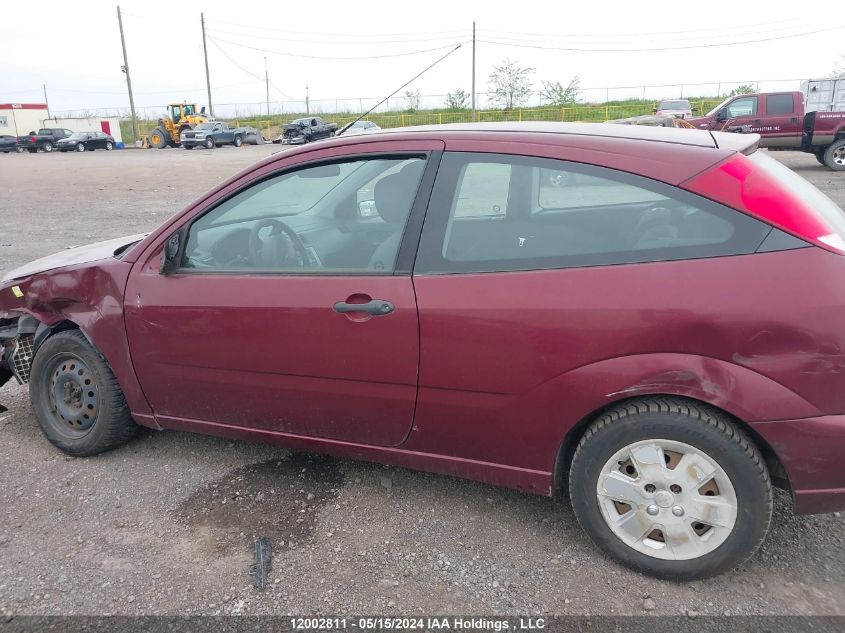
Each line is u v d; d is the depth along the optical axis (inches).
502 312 99.0
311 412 117.4
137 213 529.7
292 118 2278.5
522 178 103.0
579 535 112.7
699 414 93.3
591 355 95.4
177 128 1787.6
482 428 106.3
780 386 88.4
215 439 149.2
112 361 132.3
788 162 765.3
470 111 1855.3
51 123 2133.4
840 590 98.0
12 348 152.3
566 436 101.8
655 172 96.7
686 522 97.4
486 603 97.7
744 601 96.3
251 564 107.0
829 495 91.1
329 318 109.2
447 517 118.5
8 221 501.7
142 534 115.2
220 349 119.5
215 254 123.9
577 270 97.1
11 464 139.8
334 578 103.6
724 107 683.4
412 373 106.4
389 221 111.6
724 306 89.0
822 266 87.0
